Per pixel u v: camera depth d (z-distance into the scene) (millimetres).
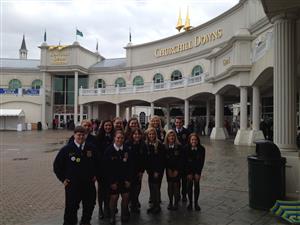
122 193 5695
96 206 6918
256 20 25406
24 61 56750
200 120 38594
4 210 6555
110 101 43625
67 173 5301
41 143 23422
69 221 5363
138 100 40594
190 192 6449
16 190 8359
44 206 6848
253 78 18344
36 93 49469
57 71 50312
